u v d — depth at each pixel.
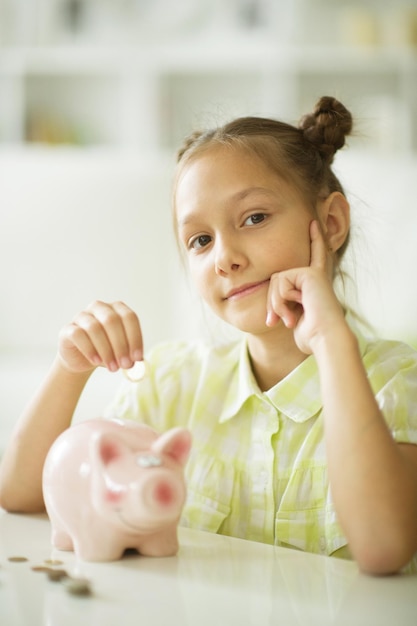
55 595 0.50
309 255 0.83
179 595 0.51
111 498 0.56
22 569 0.56
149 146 3.17
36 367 2.73
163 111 3.20
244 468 0.88
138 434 0.60
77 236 3.08
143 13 3.22
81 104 3.28
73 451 0.60
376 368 0.85
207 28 3.18
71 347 0.75
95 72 3.21
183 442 0.57
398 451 0.64
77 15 3.22
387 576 0.58
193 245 0.84
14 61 3.17
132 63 3.17
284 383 0.87
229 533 0.87
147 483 0.54
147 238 3.10
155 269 3.10
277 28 3.14
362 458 0.62
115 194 3.09
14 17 3.20
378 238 2.66
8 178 3.05
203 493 0.89
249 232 0.80
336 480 0.63
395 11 3.16
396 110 3.08
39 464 0.79
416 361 0.85
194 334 2.86
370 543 0.59
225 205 0.80
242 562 0.60
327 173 0.93
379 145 3.01
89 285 3.08
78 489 0.58
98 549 0.58
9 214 3.06
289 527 0.83
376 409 0.64
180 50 3.14
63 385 0.80
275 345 0.88
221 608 0.48
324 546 0.81
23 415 0.81
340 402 0.64
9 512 0.81
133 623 0.45
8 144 3.13
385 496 0.61
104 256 3.09
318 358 0.68
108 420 0.63
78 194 3.08
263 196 0.81
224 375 0.94
